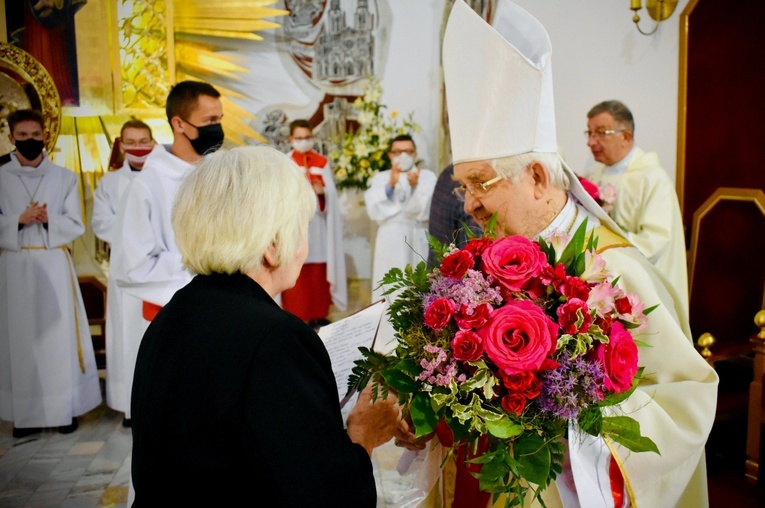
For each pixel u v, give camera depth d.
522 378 1.11
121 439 4.16
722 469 2.95
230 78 5.50
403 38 5.54
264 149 1.21
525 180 1.52
